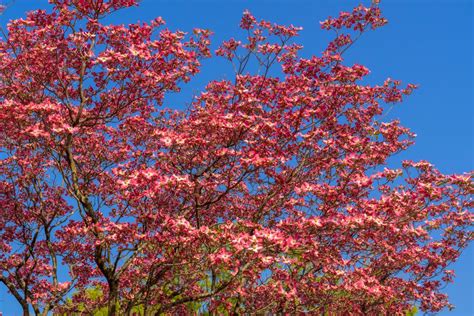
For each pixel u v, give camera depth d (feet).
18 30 32.01
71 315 36.99
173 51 29.68
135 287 34.58
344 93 32.81
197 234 26.05
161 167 31.14
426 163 34.09
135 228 28.12
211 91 36.29
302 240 27.17
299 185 33.30
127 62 29.12
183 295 33.63
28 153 36.52
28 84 34.24
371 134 36.45
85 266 37.01
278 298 29.43
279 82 34.42
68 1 30.50
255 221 32.68
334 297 31.35
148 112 35.37
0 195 37.81
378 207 28.14
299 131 32.86
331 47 34.78
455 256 37.78
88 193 34.71
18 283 37.73
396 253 34.27
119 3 30.66
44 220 37.60
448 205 37.58
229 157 31.53
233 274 25.66
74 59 32.14
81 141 37.04
